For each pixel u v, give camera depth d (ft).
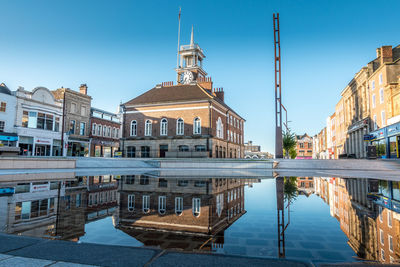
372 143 114.52
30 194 21.30
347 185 28.19
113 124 165.68
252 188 25.52
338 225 11.60
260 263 7.28
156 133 126.31
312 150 343.05
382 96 105.19
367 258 7.62
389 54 104.94
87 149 143.64
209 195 20.98
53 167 55.31
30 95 115.14
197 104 121.29
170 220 12.62
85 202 17.69
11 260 7.55
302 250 8.38
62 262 7.41
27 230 10.88
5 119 105.50
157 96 132.77
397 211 14.52
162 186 27.35
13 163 48.44
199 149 117.80
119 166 72.43
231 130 155.74
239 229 10.98
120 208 15.69
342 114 174.29
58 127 126.82
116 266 7.09
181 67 162.09
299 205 16.67
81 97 140.05
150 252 8.20
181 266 7.08
